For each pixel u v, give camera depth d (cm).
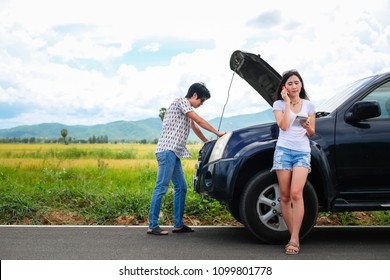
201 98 689
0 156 1227
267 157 620
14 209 787
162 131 683
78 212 812
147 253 559
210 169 616
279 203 596
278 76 650
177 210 690
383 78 625
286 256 544
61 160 1225
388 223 773
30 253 554
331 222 778
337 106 621
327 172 590
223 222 778
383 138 605
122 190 897
